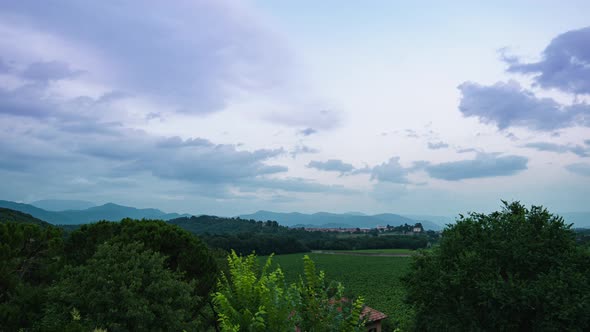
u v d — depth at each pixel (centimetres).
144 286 1706
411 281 2644
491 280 2184
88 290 1548
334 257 15138
